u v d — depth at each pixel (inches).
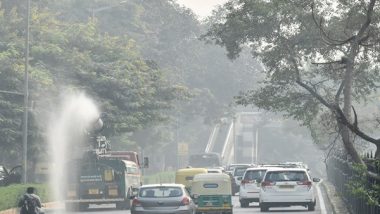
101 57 4254.4
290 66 2783.0
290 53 2714.1
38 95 3595.0
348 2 2309.3
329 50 2657.5
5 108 3489.2
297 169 2524.6
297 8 2578.7
